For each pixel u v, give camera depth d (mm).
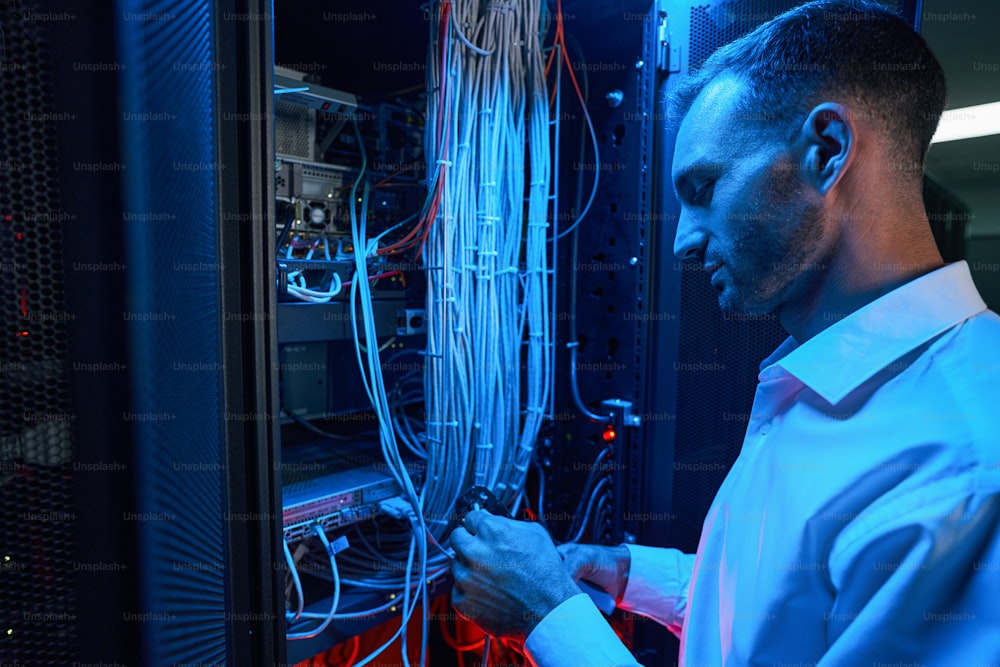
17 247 433
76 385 457
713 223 715
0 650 449
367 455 1365
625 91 1367
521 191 1324
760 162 654
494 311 1277
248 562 637
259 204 622
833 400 647
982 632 460
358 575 1208
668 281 1321
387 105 1389
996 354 577
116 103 454
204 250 600
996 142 1450
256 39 615
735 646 657
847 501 575
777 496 667
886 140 619
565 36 1442
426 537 1179
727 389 1341
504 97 1264
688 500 1350
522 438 1395
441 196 1187
